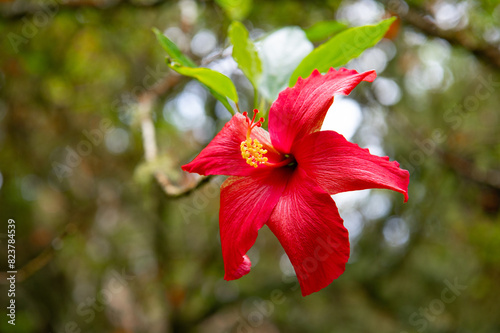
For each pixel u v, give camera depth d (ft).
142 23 2.21
